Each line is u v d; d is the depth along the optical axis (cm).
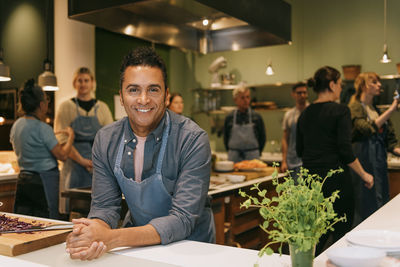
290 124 478
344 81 549
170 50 668
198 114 664
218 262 125
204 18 313
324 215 102
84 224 133
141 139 162
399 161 461
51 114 470
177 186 157
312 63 589
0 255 134
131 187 160
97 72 525
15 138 336
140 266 122
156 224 144
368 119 386
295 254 103
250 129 506
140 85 146
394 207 200
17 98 473
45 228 152
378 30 547
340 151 270
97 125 417
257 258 128
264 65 620
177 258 129
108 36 541
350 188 273
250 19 312
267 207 110
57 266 124
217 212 273
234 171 361
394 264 105
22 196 331
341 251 106
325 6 580
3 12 467
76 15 293
